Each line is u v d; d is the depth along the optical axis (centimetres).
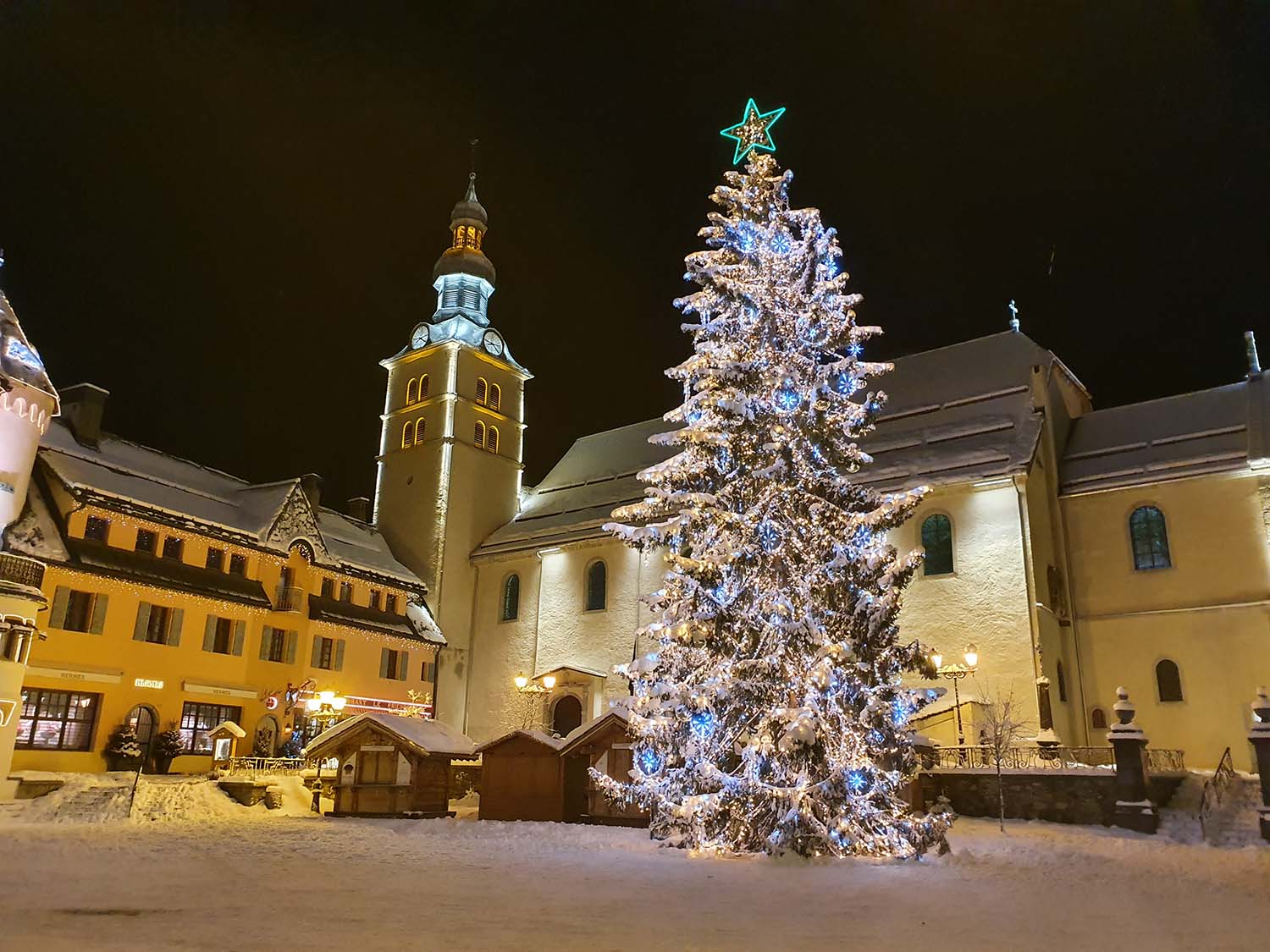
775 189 2194
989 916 1138
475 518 5228
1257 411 3528
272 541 3994
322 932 962
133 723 3331
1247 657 3219
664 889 1326
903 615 3597
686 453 1998
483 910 1123
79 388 3781
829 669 1677
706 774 1755
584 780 2544
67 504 3331
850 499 1947
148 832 2144
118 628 3328
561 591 4716
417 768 2669
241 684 3747
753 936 988
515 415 5666
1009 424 3806
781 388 1947
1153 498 3556
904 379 4459
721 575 1856
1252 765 3116
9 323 3341
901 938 990
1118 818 2367
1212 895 1355
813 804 1691
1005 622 3366
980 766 2719
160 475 3888
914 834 1712
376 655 4462
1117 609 3531
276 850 1798
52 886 1272
